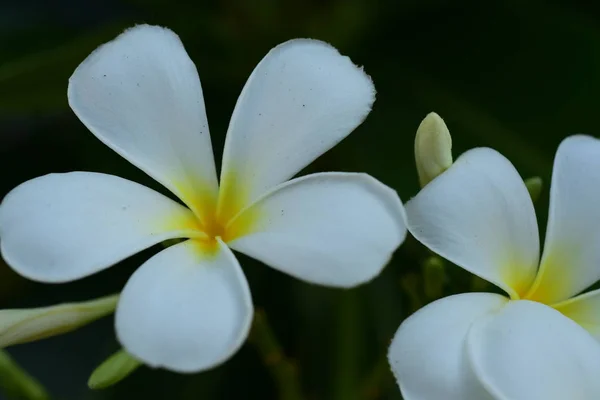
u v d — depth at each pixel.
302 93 0.34
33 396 0.38
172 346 0.31
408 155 0.43
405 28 0.45
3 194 0.44
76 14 0.46
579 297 0.34
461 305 0.33
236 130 0.34
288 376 0.38
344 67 0.34
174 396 0.42
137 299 0.32
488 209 0.34
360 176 0.33
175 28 0.44
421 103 0.44
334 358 0.41
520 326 0.33
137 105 0.34
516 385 0.32
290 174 0.34
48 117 0.45
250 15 0.44
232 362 0.43
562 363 0.32
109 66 0.34
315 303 0.43
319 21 0.44
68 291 0.44
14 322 0.34
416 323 0.33
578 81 0.43
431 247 0.33
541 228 0.40
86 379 0.43
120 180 0.33
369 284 0.42
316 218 0.32
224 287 0.32
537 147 0.42
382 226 0.32
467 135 0.43
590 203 0.34
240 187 0.34
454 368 0.32
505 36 0.44
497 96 0.43
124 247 0.32
